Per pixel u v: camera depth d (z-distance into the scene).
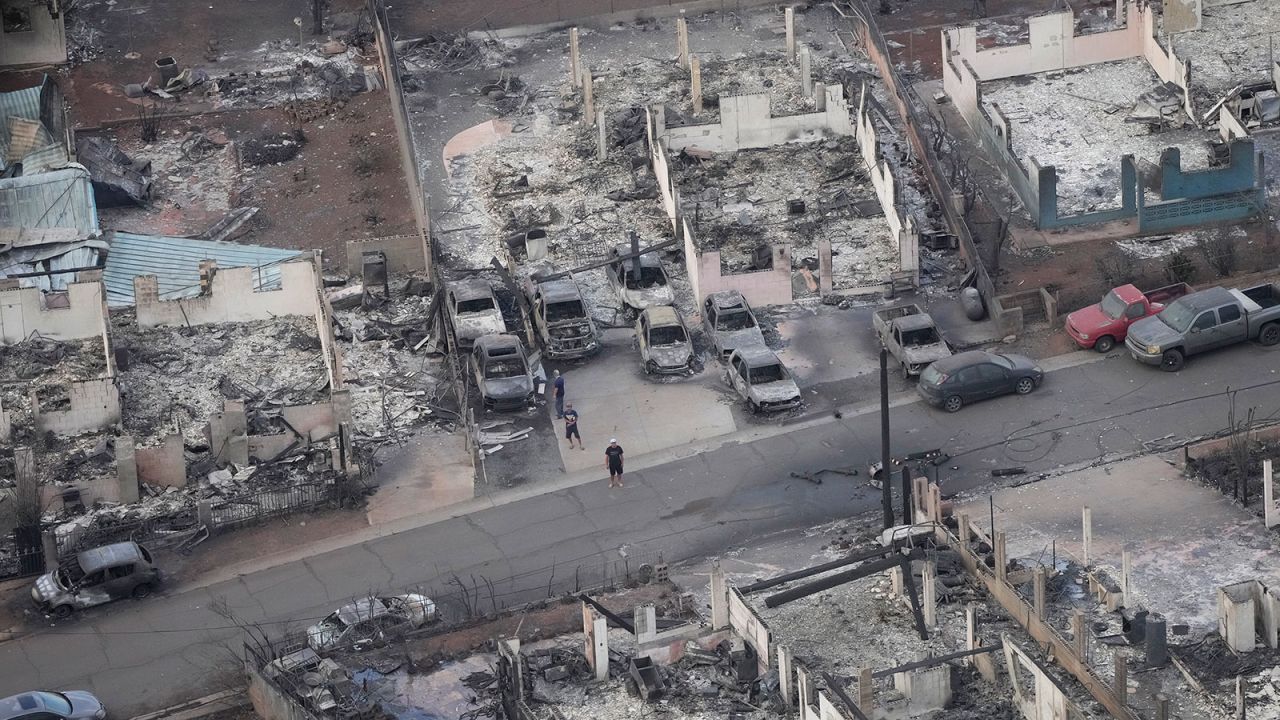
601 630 154.25
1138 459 181.00
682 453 188.00
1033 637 156.38
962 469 182.12
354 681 156.88
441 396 198.25
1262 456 178.38
